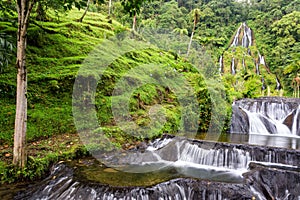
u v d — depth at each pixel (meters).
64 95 6.18
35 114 5.29
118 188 3.21
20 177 3.62
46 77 6.28
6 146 4.30
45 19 10.01
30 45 7.70
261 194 3.33
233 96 10.38
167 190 3.28
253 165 3.99
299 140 6.95
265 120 8.80
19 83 3.55
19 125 3.63
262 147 4.47
